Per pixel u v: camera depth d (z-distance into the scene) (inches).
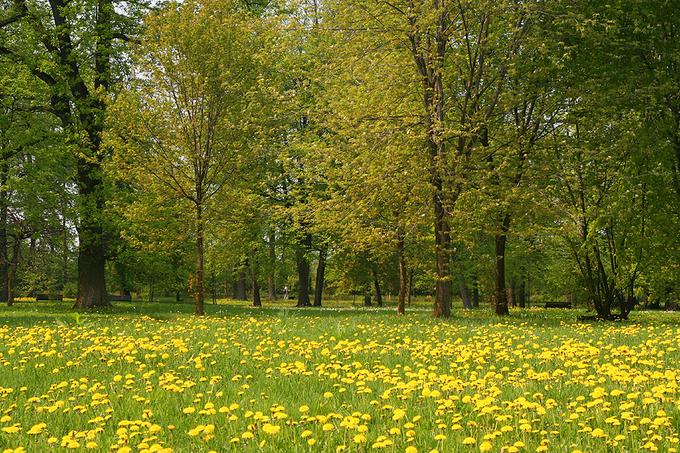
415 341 413.7
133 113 816.9
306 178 856.3
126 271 1363.2
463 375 299.6
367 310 1206.3
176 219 876.6
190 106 844.0
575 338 440.5
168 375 284.8
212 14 855.1
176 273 1371.8
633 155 738.2
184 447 198.4
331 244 1379.2
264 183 931.3
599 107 726.5
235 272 1683.1
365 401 245.6
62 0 1038.4
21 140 938.1
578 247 828.6
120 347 388.5
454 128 746.8
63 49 1023.0
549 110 785.6
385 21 733.9
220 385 289.1
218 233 911.7
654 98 711.7
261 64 862.5
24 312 936.9
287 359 350.9
